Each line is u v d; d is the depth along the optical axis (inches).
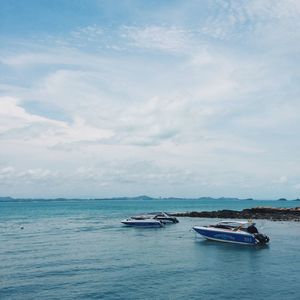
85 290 1026.7
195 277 1171.3
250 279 1148.5
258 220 3656.5
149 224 2817.4
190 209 7052.2
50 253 1582.2
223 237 1910.7
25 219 3873.0
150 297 970.1
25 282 1103.0
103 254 1566.2
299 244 1870.1
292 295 993.5
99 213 5236.2
